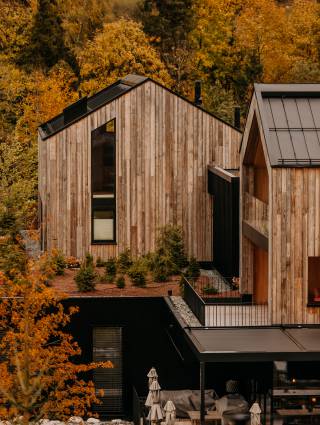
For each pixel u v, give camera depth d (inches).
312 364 1204.5
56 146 1600.6
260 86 1213.1
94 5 3216.0
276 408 1111.0
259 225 1259.2
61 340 1285.7
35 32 2893.7
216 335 1118.4
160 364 1300.4
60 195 1608.0
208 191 1640.0
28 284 1088.8
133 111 1612.9
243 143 1323.8
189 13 3061.0
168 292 1328.7
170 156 1628.9
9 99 2527.1
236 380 1249.4
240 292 1352.1
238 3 3169.3
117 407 1296.8
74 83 2785.4
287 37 3144.7
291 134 1170.0
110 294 1359.5
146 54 2623.0
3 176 1924.2
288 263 1143.0
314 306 1149.7
